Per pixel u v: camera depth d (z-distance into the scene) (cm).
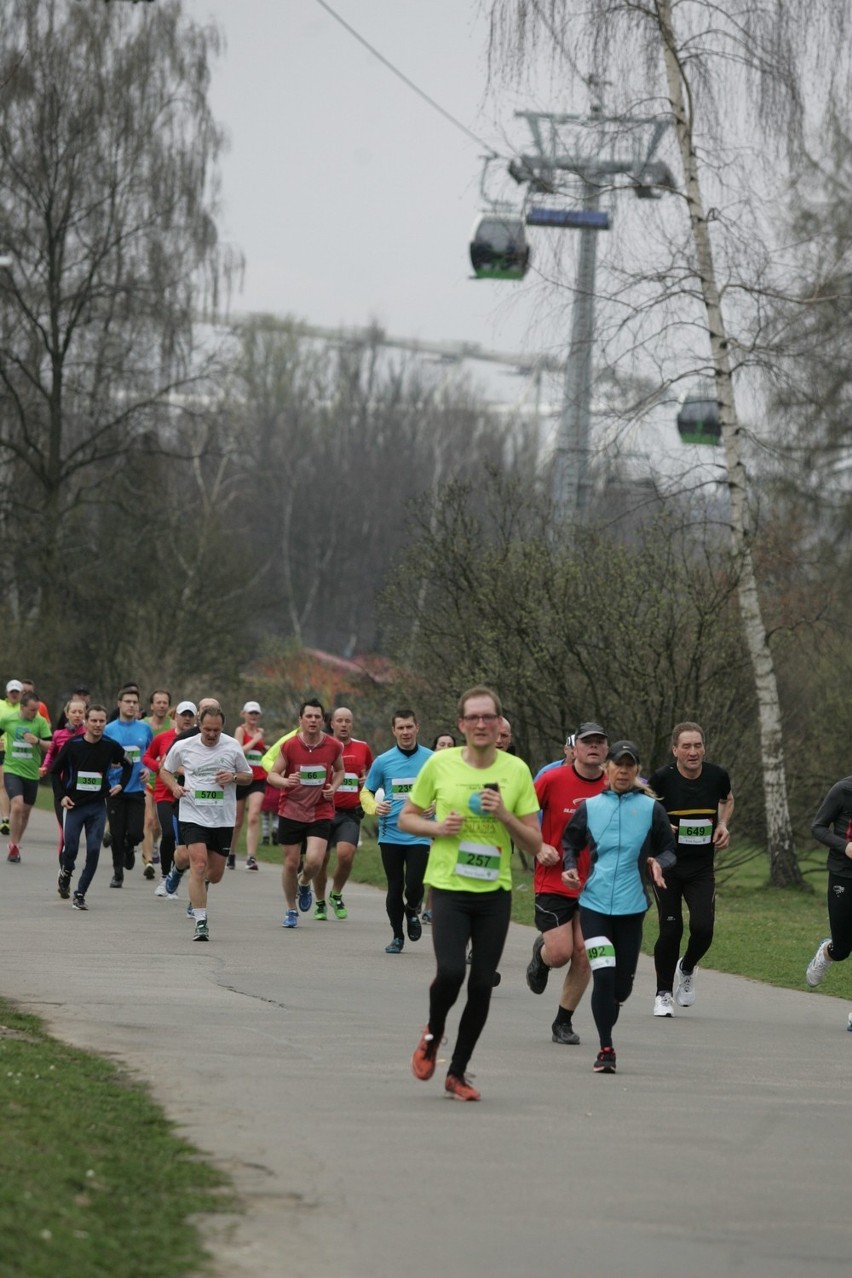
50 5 7612
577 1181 1234
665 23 4231
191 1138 1307
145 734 3725
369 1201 1145
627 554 4344
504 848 1552
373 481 15050
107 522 8638
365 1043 1811
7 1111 1311
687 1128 1450
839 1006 2400
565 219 4225
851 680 5275
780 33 4166
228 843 2812
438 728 4881
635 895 1791
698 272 4262
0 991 2077
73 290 7862
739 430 4369
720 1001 2419
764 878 5397
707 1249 1077
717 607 4291
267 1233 1052
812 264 4528
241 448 8944
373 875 4491
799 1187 1253
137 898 3431
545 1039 1962
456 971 1524
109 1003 2014
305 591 14700
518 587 4403
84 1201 1069
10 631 8219
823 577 5606
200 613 8494
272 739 7581
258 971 2392
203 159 7800
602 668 4356
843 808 2300
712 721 4475
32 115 7581
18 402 7956
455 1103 1504
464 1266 1007
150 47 7731
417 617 4881
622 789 1800
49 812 6675
